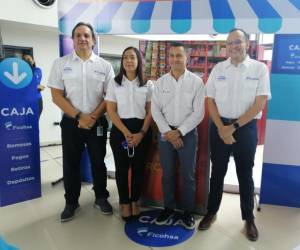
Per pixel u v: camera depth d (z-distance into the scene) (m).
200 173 2.81
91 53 2.66
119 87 2.54
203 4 2.92
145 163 2.72
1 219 2.69
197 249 2.25
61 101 2.60
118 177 2.63
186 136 2.47
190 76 2.43
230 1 2.87
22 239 2.36
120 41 6.55
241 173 2.40
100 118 2.72
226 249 2.25
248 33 2.82
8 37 5.09
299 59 2.77
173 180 2.66
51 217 2.74
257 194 3.32
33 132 3.07
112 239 2.38
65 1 3.24
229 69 2.29
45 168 4.24
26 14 4.79
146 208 2.98
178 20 2.95
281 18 2.72
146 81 2.64
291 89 2.85
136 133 2.55
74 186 2.74
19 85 2.90
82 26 2.56
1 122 2.84
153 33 3.06
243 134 2.29
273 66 2.85
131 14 3.09
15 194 3.04
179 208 2.88
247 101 2.27
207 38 5.14
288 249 2.26
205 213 2.84
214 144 2.43
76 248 2.24
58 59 2.63
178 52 2.36
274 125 2.94
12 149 2.95
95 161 2.76
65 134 2.64
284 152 2.96
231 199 3.22
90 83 2.62
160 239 2.38
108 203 2.86
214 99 2.40
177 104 2.44
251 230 2.40
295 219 2.77
